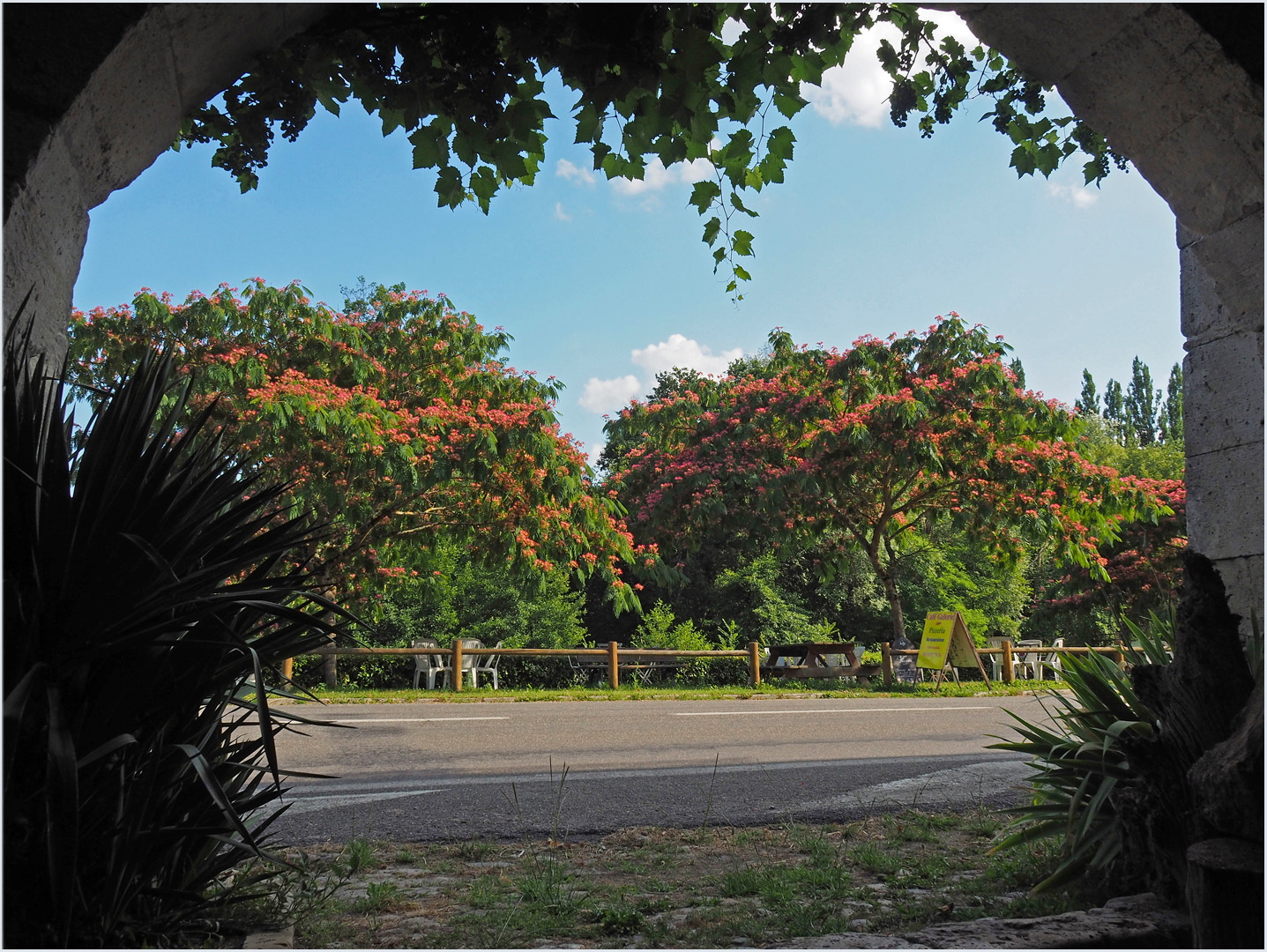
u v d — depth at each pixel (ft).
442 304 47.70
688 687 49.67
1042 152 15.37
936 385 49.90
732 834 14.61
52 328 7.76
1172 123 10.05
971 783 19.53
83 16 6.99
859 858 12.80
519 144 12.36
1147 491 50.62
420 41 11.12
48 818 5.93
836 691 46.39
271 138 12.69
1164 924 8.48
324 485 38.17
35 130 6.85
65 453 7.07
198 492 7.90
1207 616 8.96
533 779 19.47
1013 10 9.88
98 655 6.77
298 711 31.48
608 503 46.11
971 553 84.99
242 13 8.30
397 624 59.00
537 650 44.21
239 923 8.99
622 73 11.18
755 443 54.75
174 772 7.71
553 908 10.27
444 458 40.01
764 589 75.66
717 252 13.91
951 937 8.23
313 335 43.55
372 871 12.07
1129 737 9.32
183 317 39.99
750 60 11.74
